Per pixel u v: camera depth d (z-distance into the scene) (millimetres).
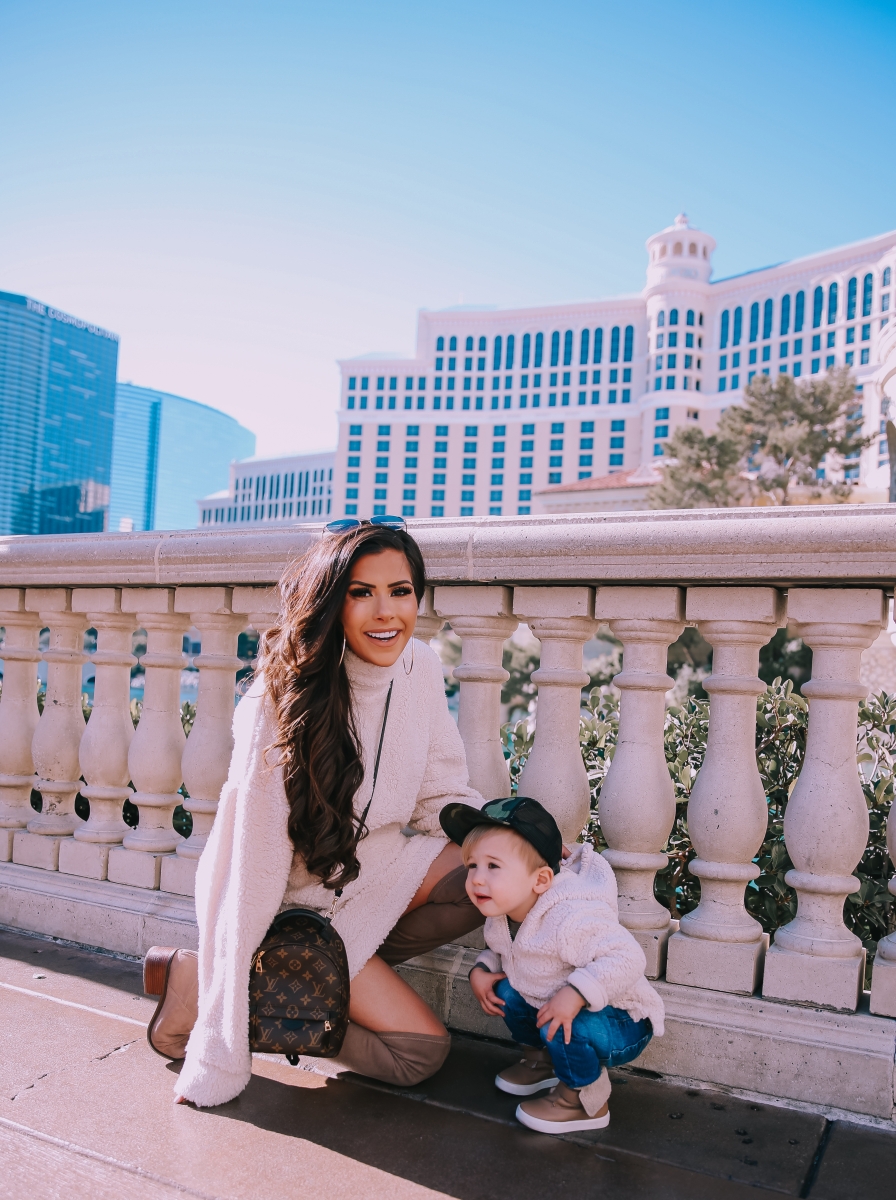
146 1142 1944
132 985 2799
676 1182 1854
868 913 2918
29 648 3543
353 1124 2051
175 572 3027
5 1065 2268
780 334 106625
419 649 2336
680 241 114688
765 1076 2213
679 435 50656
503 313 126125
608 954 2018
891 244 97562
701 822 2391
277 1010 2016
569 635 2586
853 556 2139
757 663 2432
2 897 3371
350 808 2070
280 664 2076
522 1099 2197
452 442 126250
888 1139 2031
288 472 172750
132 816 4348
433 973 2646
